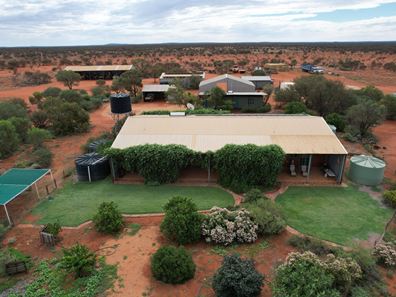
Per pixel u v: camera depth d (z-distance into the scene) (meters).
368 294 14.96
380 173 25.91
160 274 15.77
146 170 26.45
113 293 15.24
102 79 92.62
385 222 21.12
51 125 42.19
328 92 45.31
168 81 74.00
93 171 27.27
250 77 71.88
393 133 40.12
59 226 19.64
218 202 23.69
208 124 30.34
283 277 13.88
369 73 93.94
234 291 14.02
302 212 22.38
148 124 30.58
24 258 17.95
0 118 39.59
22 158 33.34
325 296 12.69
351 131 38.00
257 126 29.64
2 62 128.25
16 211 23.23
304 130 28.84
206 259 17.64
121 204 23.55
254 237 18.91
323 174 28.20
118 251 18.38
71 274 16.59
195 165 27.61
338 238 19.48
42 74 86.31
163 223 19.16
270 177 25.25
